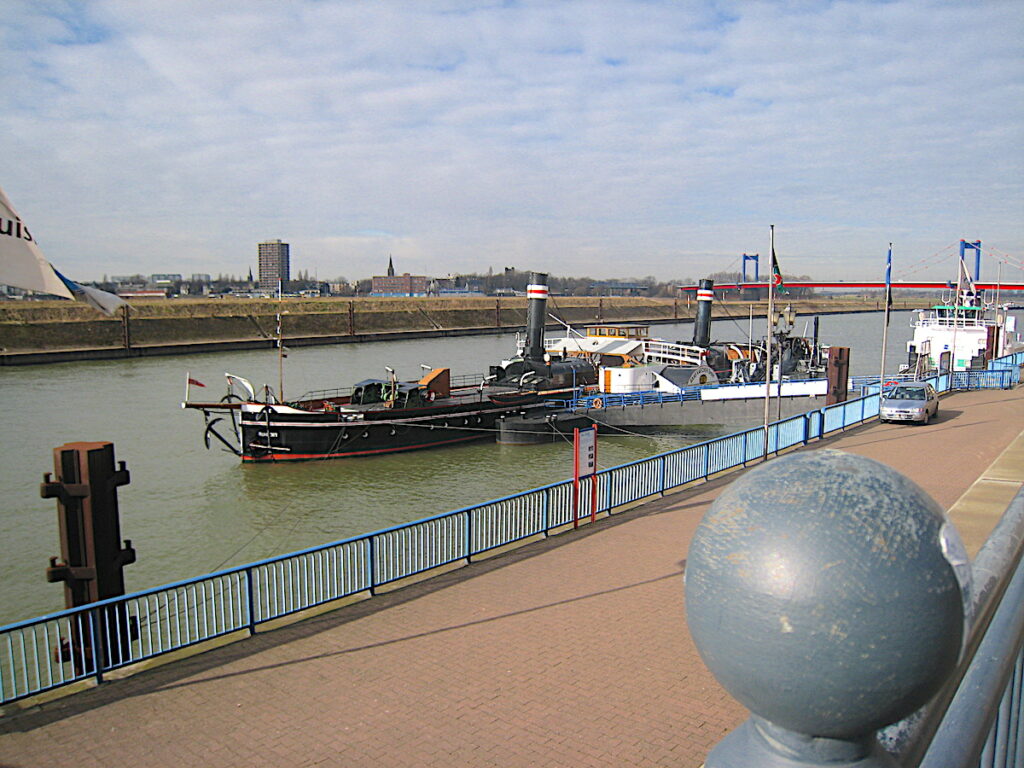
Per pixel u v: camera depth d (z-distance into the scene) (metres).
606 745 8.98
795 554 1.35
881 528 1.37
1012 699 2.14
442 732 9.35
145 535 24.47
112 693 10.55
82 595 12.23
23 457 34.31
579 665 11.14
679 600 13.68
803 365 55.44
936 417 33.97
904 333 142.38
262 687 10.69
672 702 10.00
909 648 1.31
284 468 33.50
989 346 58.41
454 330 138.00
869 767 1.46
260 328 112.81
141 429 41.59
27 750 9.16
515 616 13.11
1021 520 2.89
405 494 29.77
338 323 126.12
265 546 23.56
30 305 95.75
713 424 42.97
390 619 13.09
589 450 18.88
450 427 38.34
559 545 17.11
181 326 103.06
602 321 165.62
